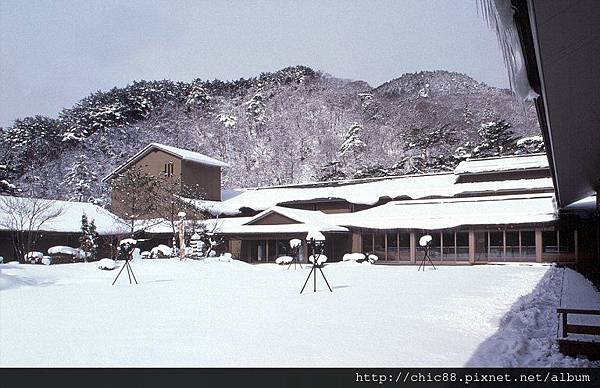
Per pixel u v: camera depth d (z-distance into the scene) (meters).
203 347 8.12
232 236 41.62
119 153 90.62
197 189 45.09
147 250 44.09
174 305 13.55
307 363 7.09
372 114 127.75
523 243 40.22
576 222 29.66
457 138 87.69
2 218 33.47
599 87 6.04
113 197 43.81
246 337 8.88
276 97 131.75
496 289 17.31
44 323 10.58
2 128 95.69
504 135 65.50
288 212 40.66
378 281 21.22
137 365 7.04
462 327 9.86
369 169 74.00
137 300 14.87
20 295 16.48
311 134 121.00
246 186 110.31
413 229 37.91
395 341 8.52
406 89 138.00
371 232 40.22
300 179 111.75
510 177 41.81
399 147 109.31
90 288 19.11
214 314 11.75
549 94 6.13
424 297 14.95
